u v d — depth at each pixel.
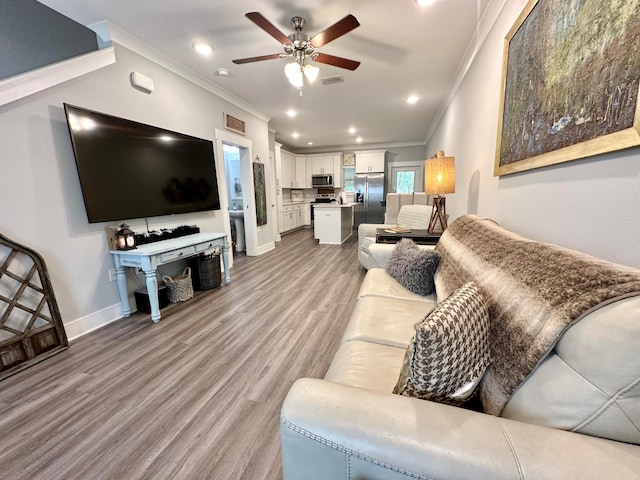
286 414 0.66
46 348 1.93
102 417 1.40
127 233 2.40
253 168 4.75
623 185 0.87
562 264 0.78
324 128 6.03
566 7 1.11
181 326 2.36
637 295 0.55
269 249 5.47
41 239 1.99
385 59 2.95
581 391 0.55
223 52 2.76
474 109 2.61
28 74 1.84
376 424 0.61
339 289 3.25
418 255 1.89
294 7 2.10
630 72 0.80
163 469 1.13
